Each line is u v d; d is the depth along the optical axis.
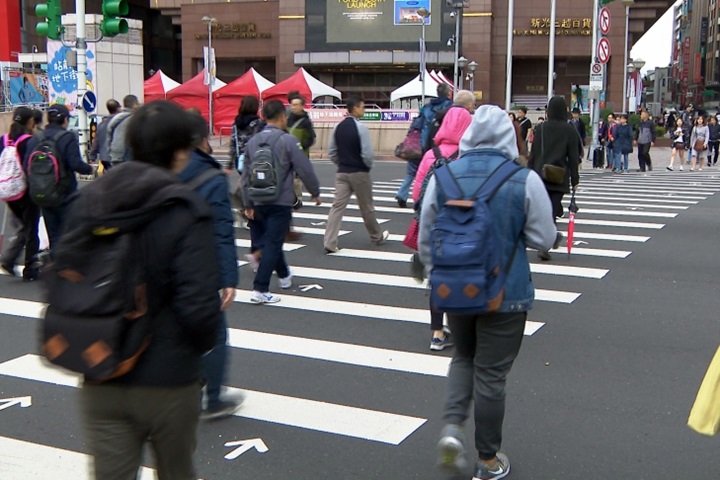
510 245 3.91
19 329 7.16
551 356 6.30
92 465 2.90
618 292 8.46
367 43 54.97
